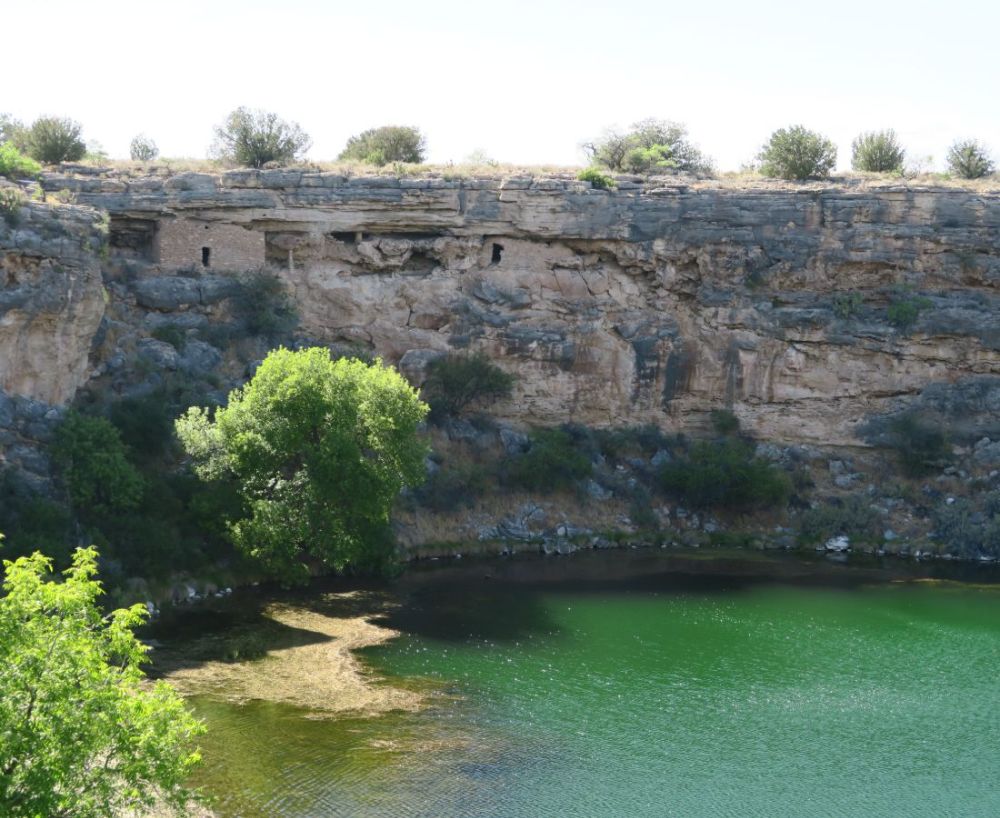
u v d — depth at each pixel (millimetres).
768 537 58156
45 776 16172
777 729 31406
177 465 46344
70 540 38062
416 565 50094
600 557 53875
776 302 62812
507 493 56531
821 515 58594
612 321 62312
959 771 28844
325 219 59625
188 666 33938
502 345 60312
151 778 17656
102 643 17812
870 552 57469
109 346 49094
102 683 17516
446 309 60250
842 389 62406
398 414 43438
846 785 27766
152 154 76625
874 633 41969
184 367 51281
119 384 48094
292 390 42688
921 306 61781
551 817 25250
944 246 62438
